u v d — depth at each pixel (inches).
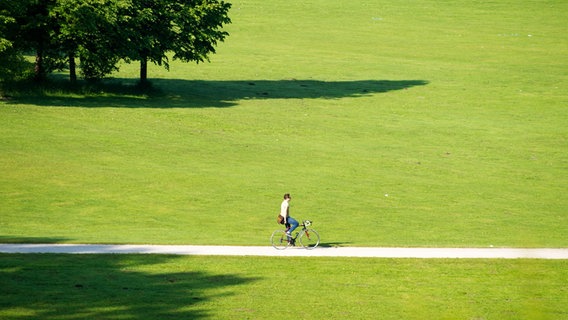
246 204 5698.8
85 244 4350.4
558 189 6550.2
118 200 5654.5
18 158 6574.8
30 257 3973.9
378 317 3238.2
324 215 5467.5
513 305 3408.0
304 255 4237.2
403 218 5452.8
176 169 6609.3
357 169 6978.4
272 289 3590.1
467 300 3481.8
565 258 4252.0
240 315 3208.7
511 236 4953.3
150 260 4015.8
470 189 6461.6
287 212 4375.0
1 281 3511.3
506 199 6161.4
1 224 4879.4
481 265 4072.3
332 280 3764.8
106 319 3063.5
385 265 4052.7
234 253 4237.2
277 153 7421.3
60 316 3070.9
